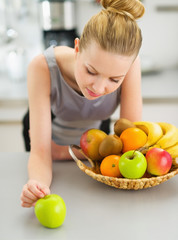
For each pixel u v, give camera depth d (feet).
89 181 3.32
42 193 2.72
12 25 9.60
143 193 3.07
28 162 3.50
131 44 2.78
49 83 3.83
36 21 9.57
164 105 7.70
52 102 4.23
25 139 5.55
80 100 4.13
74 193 3.09
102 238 2.42
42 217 2.52
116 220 2.65
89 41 2.82
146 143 3.17
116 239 2.41
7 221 2.67
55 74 3.83
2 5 9.36
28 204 2.79
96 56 2.78
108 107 4.33
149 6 9.39
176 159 3.14
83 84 3.02
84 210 2.80
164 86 8.18
